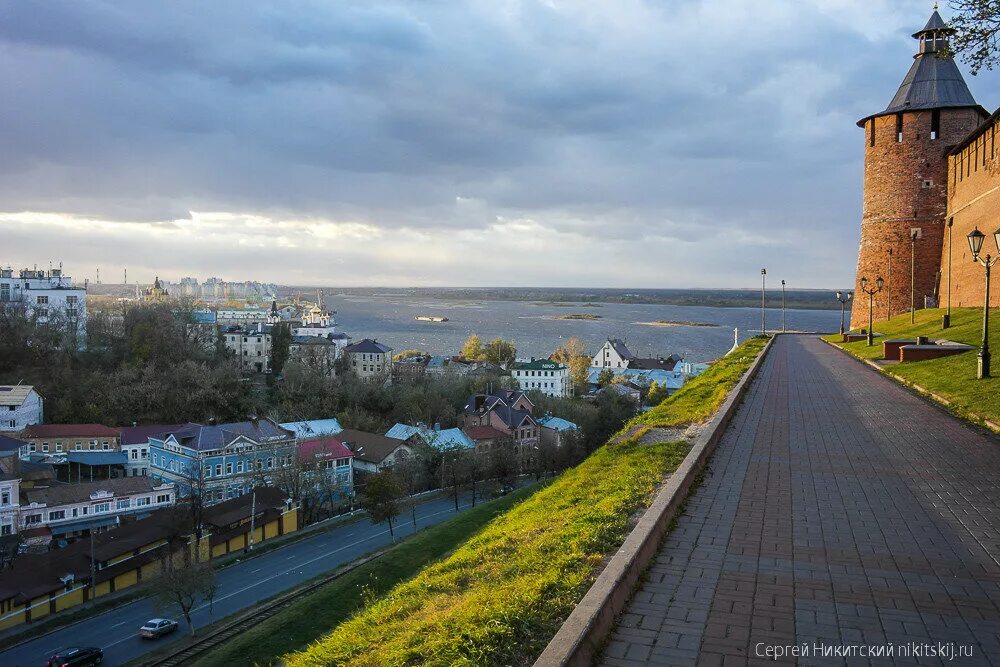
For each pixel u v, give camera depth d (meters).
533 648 5.97
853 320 60.03
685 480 10.53
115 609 37.88
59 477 60.34
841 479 11.41
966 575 7.37
